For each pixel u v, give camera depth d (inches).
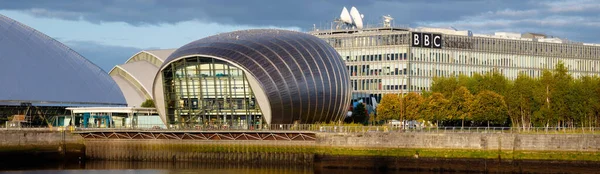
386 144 5654.5
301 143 5915.4
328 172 5625.0
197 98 6830.7
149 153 6274.6
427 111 7116.1
